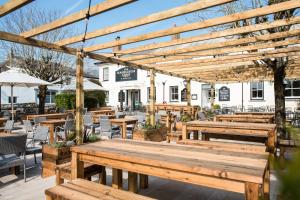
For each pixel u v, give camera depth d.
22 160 4.67
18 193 4.16
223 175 2.32
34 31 4.61
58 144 5.07
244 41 5.54
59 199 2.61
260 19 7.14
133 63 7.90
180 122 9.42
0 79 10.02
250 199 2.21
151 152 3.19
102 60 6.57
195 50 6.25
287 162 0.56
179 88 20.78
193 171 2.49
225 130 5.77
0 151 4.30
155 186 4.48
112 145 3.74
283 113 8.10
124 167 3.10
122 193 2.68
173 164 2.63
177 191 4.25
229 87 18.52
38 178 4.93
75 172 3.53
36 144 8.01
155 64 8.82
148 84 22.92
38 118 9.71
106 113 13.23
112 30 4.56
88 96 19.50
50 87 22.59
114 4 3.46
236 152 3.18
